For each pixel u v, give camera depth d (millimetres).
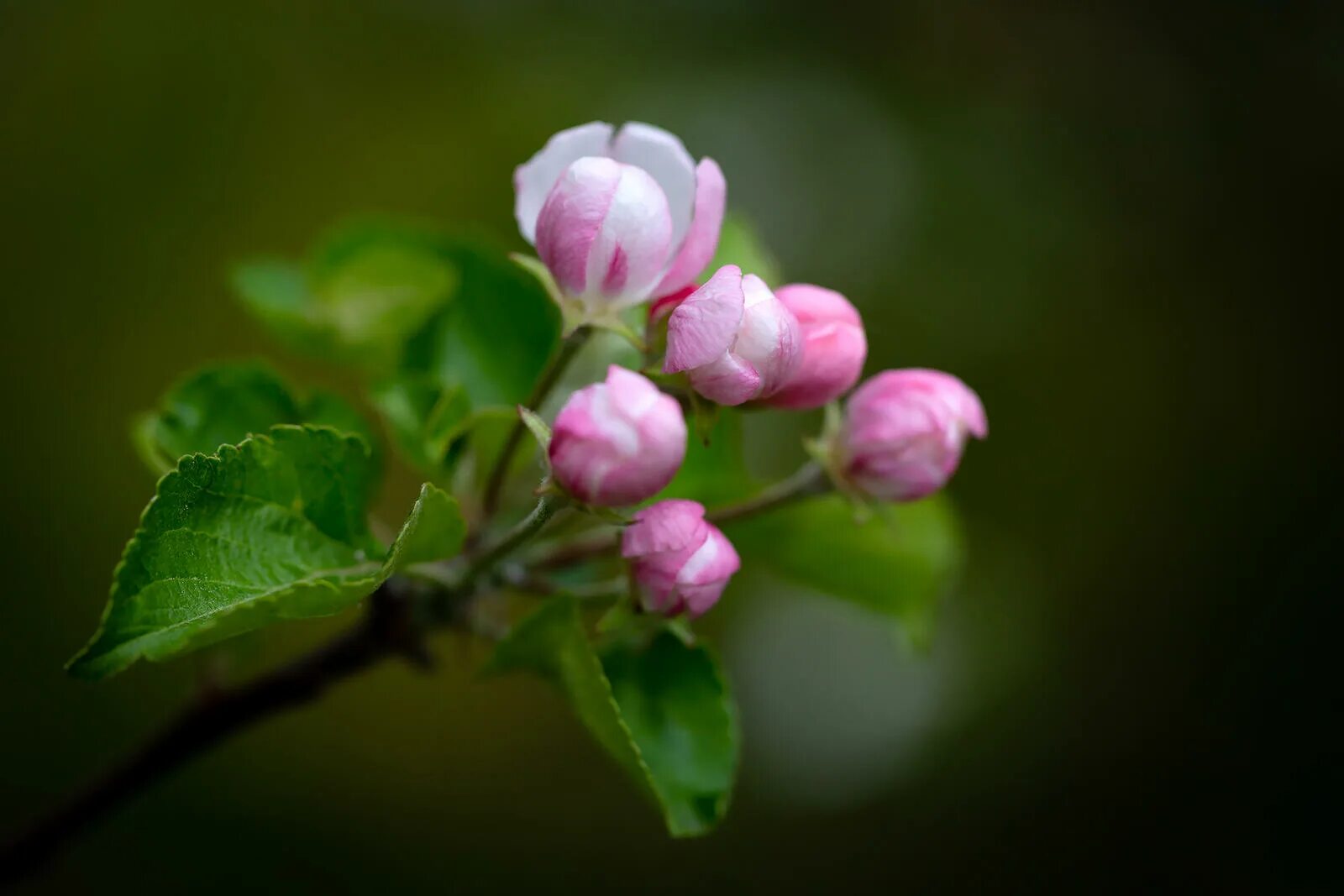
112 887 527
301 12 659
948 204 742
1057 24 789
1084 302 736
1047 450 710
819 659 669
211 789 557
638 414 352
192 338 589
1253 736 678
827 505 406
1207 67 787
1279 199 766
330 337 413
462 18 695
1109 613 700
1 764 524
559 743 619
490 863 597
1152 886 649
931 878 641
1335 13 779
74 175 599
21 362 564
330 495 360
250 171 628
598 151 368
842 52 770
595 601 391
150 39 626
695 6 752
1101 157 771
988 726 678
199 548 352
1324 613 688
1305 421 728
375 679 598
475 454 392
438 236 410
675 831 366
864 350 366
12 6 614
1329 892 645
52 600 541
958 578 685
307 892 555
